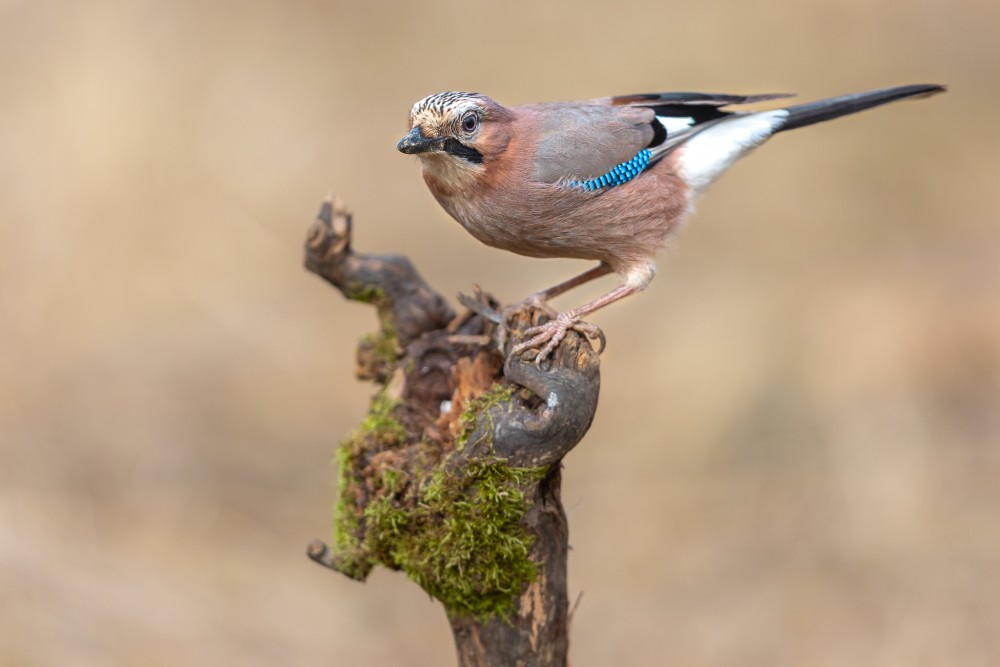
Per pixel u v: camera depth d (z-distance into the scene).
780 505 11.50
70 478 11.79
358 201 16.47
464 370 6.52
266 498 11.96
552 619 5.83
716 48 18.92
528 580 5.70
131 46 14.30
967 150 17.28
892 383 12.51
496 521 5.55
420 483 5.83
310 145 16.47
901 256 14.87
